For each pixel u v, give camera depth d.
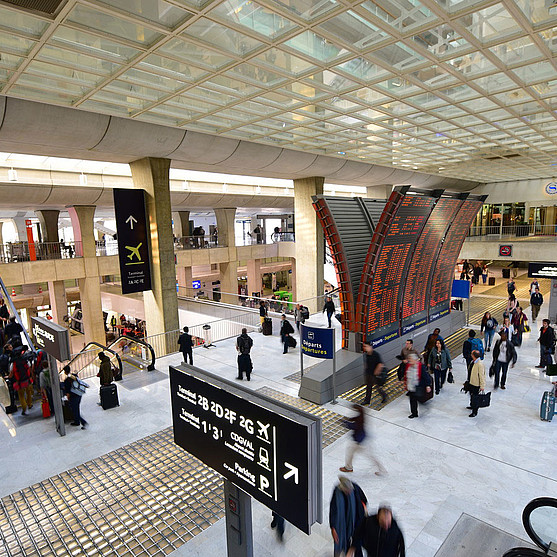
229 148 15.38
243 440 3.49
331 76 9.08
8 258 22.88
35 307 31.47
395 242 10.88
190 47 7.44
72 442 8.39
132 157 15.05
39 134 11.05
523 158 21.05
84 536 5.79
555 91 10.55
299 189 22.42
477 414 9.10
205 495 6.62
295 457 2.96
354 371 10.81
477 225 36.50
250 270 37.09
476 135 15.27
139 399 10.57
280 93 9.96
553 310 17.11
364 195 44.00
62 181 20.39
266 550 5.30
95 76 8.74
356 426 6.88
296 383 11.24
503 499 6.21
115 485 6.93
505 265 41.28
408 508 6.03
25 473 7.33
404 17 6.56
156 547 5.54
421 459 7.36
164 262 16.00
